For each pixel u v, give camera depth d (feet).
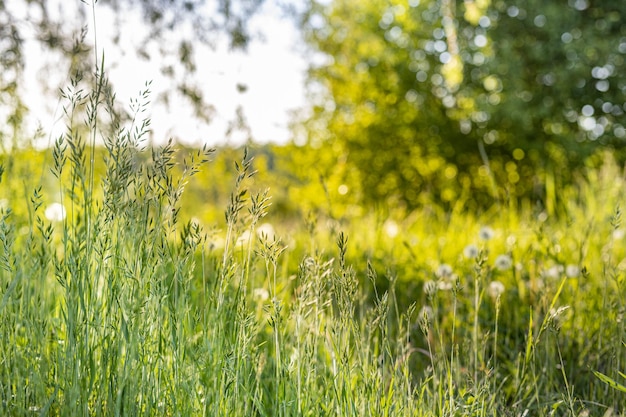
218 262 6.89
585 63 48.98
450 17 54.44
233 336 6.66
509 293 10.86
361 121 61.77
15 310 6.72
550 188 17.42
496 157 60.44
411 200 59.72
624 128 50.47
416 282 12.04
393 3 59.21
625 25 51.13
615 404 7.62
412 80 62.80
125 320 6.21
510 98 49.96
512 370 8.50
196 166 6.26
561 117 52.54
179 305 6.55
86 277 6.24
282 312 8.23
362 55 60.44
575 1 51.75
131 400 5.93
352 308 6.63
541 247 10.74
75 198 6.62
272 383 7.39
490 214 19.99
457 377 7.52
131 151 6.26
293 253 13.39
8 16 12.00
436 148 61.77
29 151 10.75
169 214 6.36
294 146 53.62
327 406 6.43
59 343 6.59
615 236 14.20
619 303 8.80
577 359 9.14
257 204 6.23
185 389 6.10
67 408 5.82
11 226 7.11
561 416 8.02
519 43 51.80
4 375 6.32
